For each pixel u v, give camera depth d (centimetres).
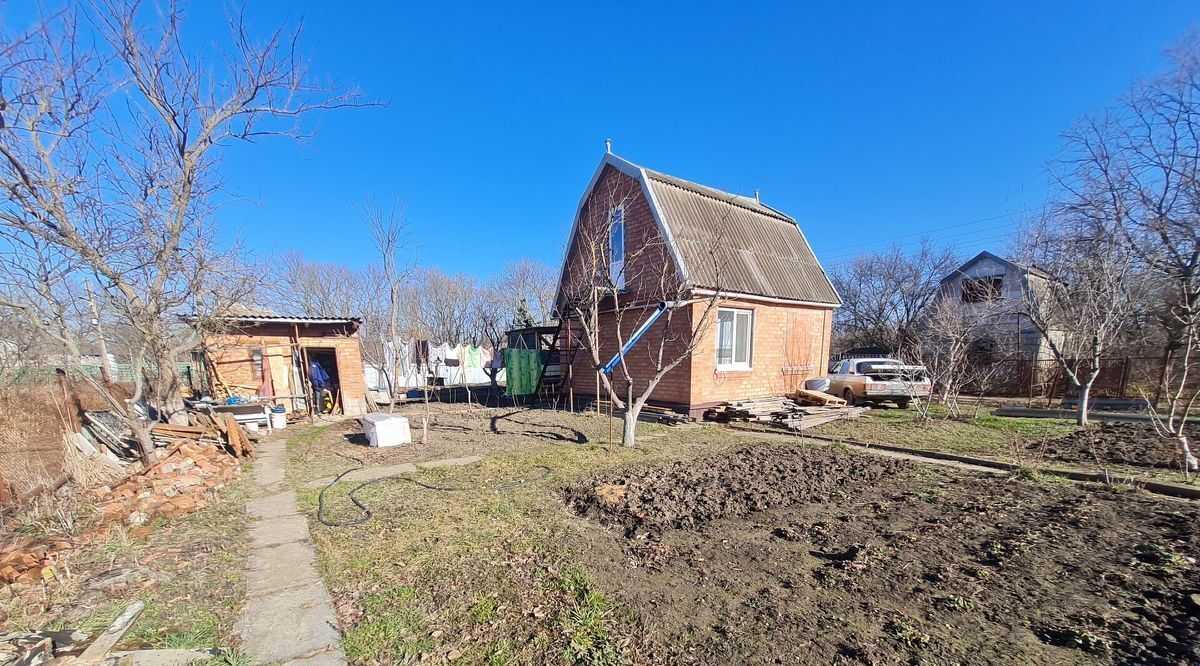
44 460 518
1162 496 483
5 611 288
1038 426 957
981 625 258
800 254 1407
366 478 622
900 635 250
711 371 1085
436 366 1805
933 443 807
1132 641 238
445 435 924
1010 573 318
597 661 238
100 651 246
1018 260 1101
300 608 300
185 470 591
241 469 682
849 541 385
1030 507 457
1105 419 1038
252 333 1196
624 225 1226
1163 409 1120
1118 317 927
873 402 1296
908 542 378
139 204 604
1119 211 938
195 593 319
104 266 561
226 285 759
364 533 428
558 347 1498
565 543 394
